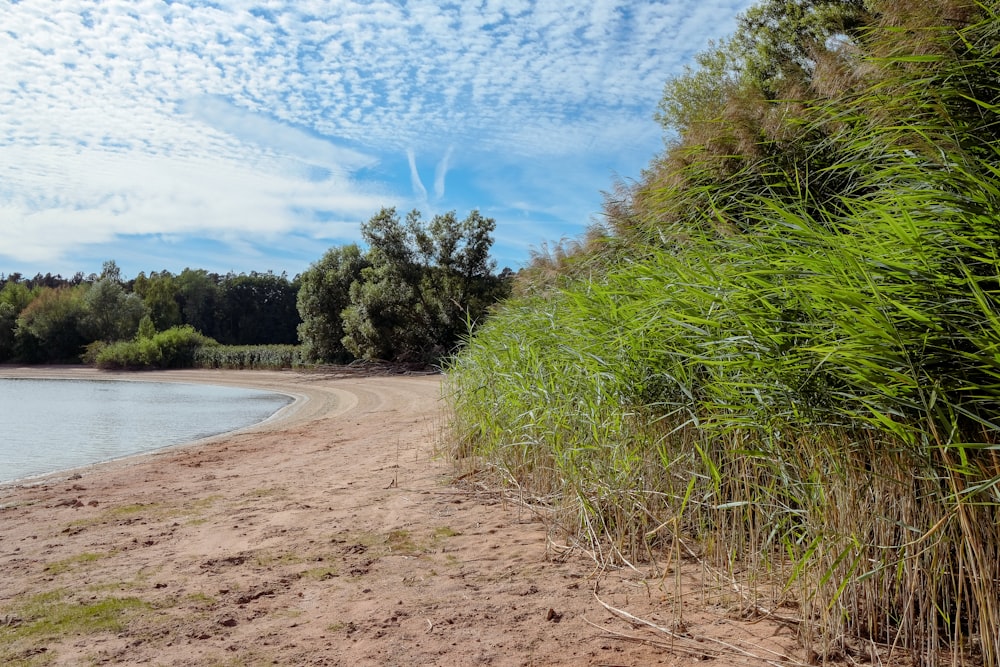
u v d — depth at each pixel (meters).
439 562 4.23
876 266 2.69
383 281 38.41
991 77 3.66
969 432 2.49
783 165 5.41
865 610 2.80
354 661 2.87
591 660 2.75
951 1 3.88
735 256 3.64
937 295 2.51
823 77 5.20
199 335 55.41
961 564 2.38
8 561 4.79
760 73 16.56
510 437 6.15
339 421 15.04
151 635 3.26
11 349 60.94
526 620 3.22
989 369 2.30
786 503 3.27
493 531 4.87
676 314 3.65
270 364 47.12
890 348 2.46
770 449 3.09
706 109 7.09
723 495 3.63
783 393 2.86
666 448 4.13
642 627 3.04
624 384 4.18
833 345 2.67
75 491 7.79
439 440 9.11
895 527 2.71
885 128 3.78
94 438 14.63
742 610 3.14
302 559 4.42
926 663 2.49
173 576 4.20
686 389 3.77
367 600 3.62
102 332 61.56
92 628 3.39
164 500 6.79
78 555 4.84
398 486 6.64
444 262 37.84
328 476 7.57
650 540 4.27
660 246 5.82
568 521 4.80
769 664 2.61
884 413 2.55
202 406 23.98
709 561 3.83
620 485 4.19
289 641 3.12
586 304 5.30
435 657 2.87
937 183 2.97
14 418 19.41
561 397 5.14
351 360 44.16
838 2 16.25
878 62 4.23
